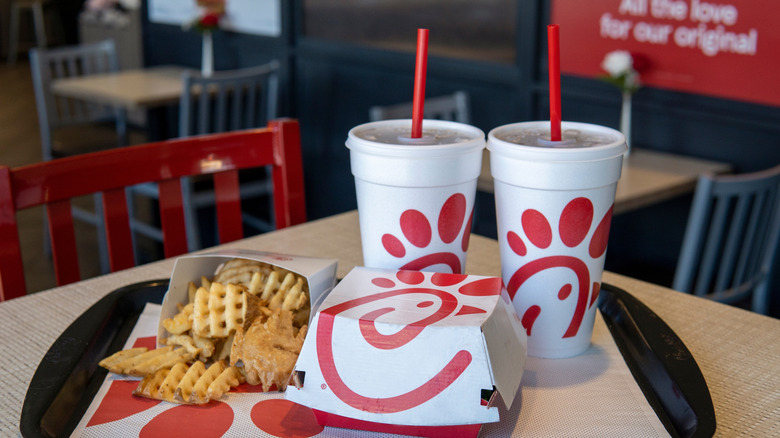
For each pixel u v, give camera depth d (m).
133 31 5.22
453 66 2.89
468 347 0.62
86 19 5.72
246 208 3.51
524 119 2.69
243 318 0.73
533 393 0.72
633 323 0.81
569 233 0.72
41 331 0.83
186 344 0.75
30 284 2.91
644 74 2.34
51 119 3.06
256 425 0.67
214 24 3.57
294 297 0.75
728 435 0.68
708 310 0.88
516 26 2.64
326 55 3.39
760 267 1.78
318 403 0.65
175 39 4.32
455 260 0.75
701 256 2.34
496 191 0.74
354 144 0.72
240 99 2.85
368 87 3.28
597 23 2.42
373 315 0.64
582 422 0.68
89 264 3.12
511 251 0.74
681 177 2.03
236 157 1.17
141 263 3.09
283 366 0.70
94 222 2.87
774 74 2.04
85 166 1.05
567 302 0.75
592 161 0.69
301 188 1.21
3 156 4.90
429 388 0.63
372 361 0.64
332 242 1.04
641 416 0.69
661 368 0.74
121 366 0.73
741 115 2.14
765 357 0.79
